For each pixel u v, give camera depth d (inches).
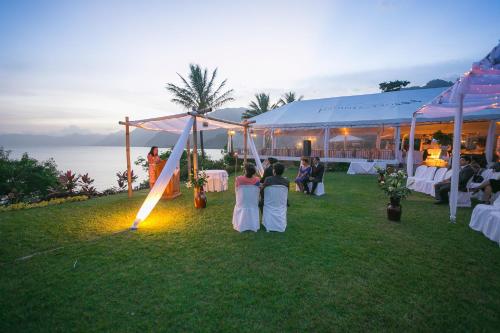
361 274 117.2
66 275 118.1
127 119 288.8
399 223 191.6
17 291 105.7
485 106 283.3
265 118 739.4
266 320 87.8
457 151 191.5
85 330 84.0
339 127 581.3
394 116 547.8
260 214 217.8
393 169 503.8
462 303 96.7
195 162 243.8
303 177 305.6
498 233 151.1
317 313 91.2
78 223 199.6
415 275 116.2
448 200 249.3
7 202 307.3
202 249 145.9
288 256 136.0
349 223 192.1
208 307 94.7
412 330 83.4
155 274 118.4
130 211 237.1
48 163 424.8
